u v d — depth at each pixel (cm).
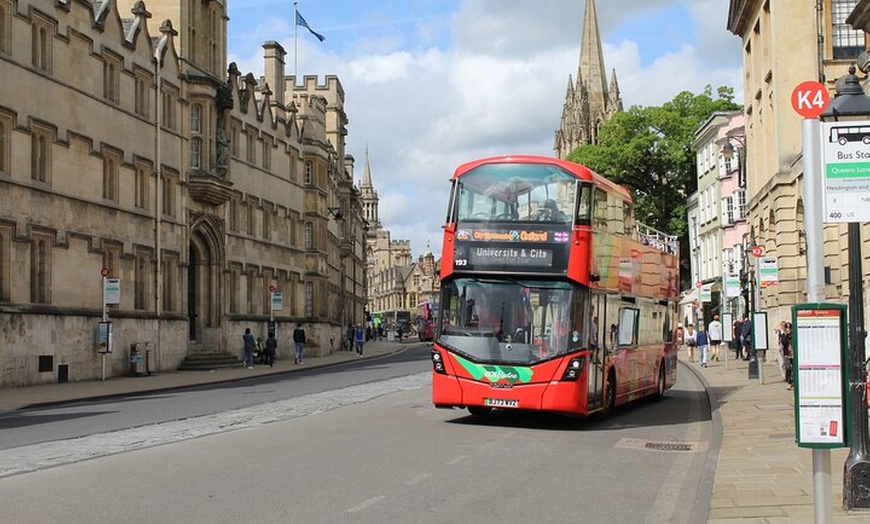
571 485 1305
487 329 2006
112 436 1802
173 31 4744
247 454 1535
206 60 5225
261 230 6031
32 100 3559
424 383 3428
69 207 3806
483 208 2048
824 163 965
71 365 3775
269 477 1309
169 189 4697
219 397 2881
